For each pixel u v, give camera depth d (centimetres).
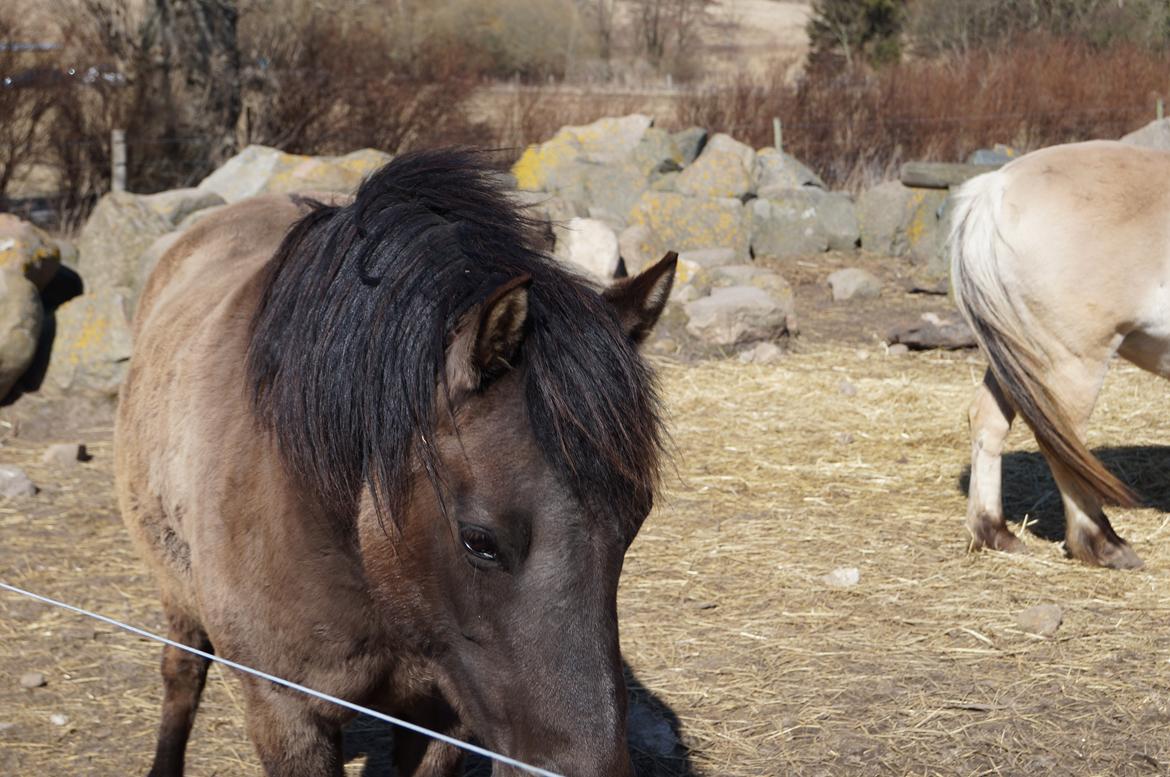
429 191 199
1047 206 419
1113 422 611
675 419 618
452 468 170
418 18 1811
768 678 352
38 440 604
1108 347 426
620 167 1028
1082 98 1388
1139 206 413
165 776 283
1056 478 448
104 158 1052
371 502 184
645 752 312
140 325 304
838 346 781
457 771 228
